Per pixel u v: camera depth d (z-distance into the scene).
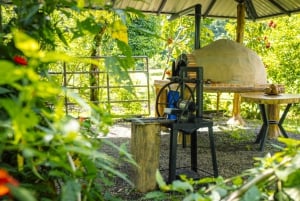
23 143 0.56
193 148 3.17
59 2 0.91
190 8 5.72
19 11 0.89
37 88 0.52
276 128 4.84
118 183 2.79
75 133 0.60
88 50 5.11
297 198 0.59
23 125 0.52
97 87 5.73
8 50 0.85
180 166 3.46
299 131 1.25
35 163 0.66
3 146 0.56
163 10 5.98
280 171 0.62
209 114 7.16
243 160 3.78
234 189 0.72
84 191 0.76
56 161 0.62
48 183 0.85
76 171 0.69
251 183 0.67
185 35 7.59
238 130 5.48
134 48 8.88
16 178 0.79
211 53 5.05
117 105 6.88
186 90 3.40
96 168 0.75
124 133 5.09
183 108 2.74
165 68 7.55
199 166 3.51
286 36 6.70
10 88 0.72
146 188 2.65
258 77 5.05
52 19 1.04
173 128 2.71
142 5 5.61
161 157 3.85
